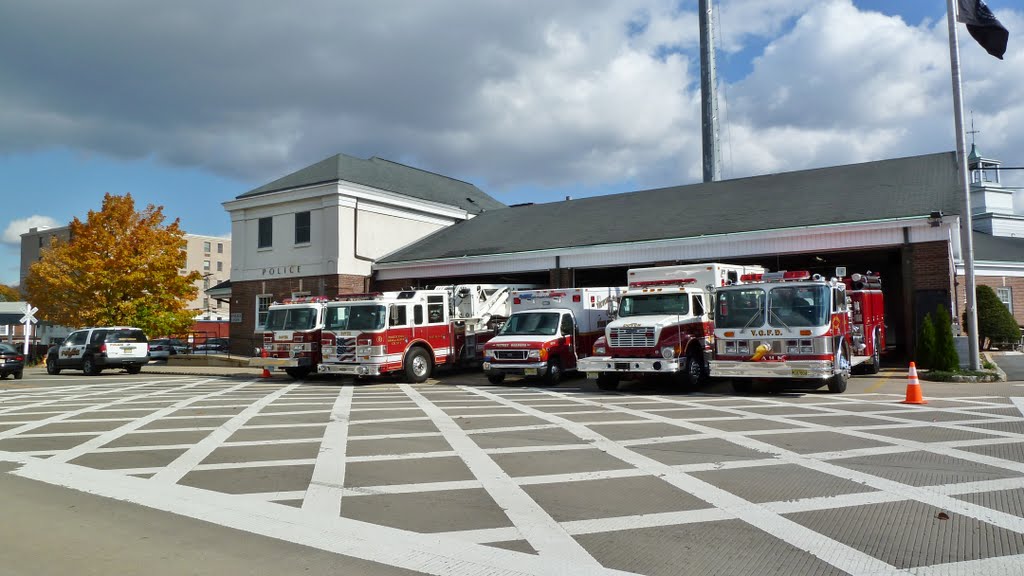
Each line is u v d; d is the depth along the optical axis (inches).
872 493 256.4
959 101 679.1
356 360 764.0
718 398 570.6
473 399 600.7
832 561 189.2
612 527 223.0
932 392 570.9
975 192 1633.9
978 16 677.3
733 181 1143.6
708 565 187.8
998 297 1101.1
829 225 788.6
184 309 1346.0
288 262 1253.7
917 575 178.5
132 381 900.0
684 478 285.3
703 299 654.5
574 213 1189.7
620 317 662.5
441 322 826.2
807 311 549.6
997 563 185.9
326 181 1193.4
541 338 716.7
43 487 289.4
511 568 188.5
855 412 463.8
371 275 1226.0
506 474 299.7
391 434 411.5
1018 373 717.9
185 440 403.2
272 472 312.7
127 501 265.3
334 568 190.9
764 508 240.1
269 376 930.1
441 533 220.2
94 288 1245.7
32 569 191.8
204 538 218.7
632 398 585.9
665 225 967.0
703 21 1531.7
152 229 1300.4
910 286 753.0
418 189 1375.5
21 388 794.2
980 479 274.8
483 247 1107.3
